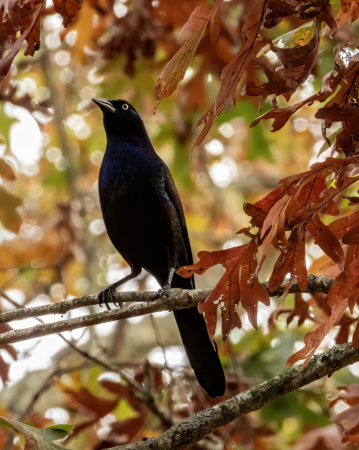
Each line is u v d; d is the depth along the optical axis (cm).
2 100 1146
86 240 1667
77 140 1836
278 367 1145
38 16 539
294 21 1164
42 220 1733
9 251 1623
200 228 1900
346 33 626
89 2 1156
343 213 1153
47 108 1170
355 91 523
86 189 1834
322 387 1184
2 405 1262
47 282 1642
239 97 1308
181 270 564
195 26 515
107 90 1396
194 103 1222
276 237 511
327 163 485
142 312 734
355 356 632
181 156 1650
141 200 991
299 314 816
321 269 640
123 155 1007
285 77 514
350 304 539
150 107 1579
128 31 1149
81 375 1417
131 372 1267
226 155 1889
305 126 1891
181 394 1017
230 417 632
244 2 1109
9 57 521
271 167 2011
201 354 959
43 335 699
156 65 1340
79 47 1214
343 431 834
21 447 973
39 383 1434
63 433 560
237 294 571
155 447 614
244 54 504
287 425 1247
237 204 1911
